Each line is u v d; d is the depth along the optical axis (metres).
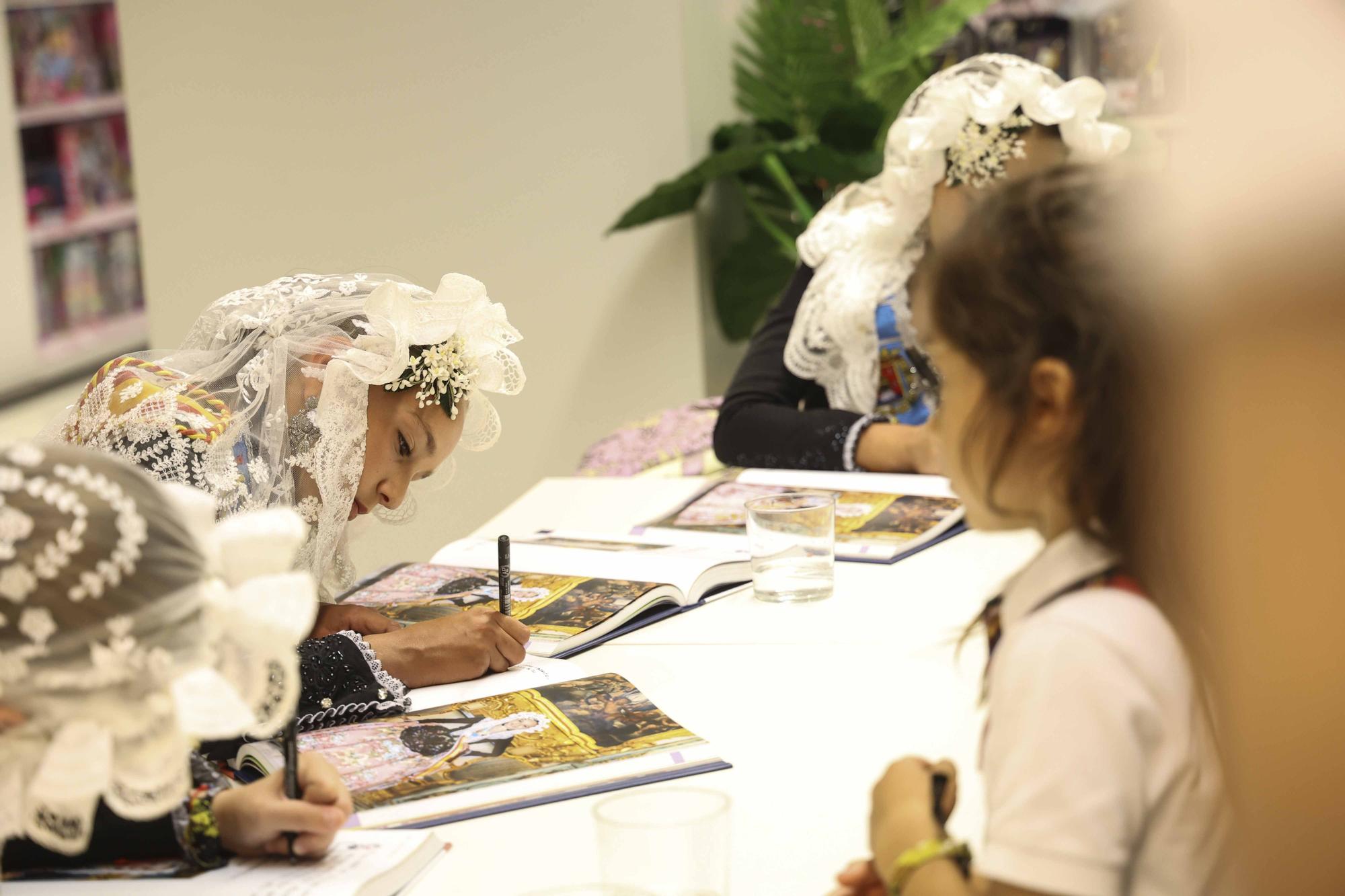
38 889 1.00
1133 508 0.69
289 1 3.99
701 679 1.46
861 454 2.37
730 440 2.51
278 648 0.78
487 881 1.02
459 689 1.46
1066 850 0.65
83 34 7.19
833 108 4.02
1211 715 0.69
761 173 4.01
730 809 0.89
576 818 1.12
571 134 3.93
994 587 1.69
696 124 3.97
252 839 1.03
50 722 0.77
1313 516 0.28
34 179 7.11
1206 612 0.31
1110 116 3.22
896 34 4.09
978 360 0.72
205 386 1.66
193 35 4.06
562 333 4.04
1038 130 2.16
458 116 3.97
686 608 1.74
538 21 3.89
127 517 0.77
